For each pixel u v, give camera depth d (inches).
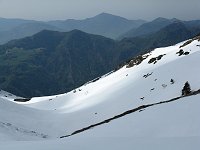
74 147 569.6
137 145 554.9
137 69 4687.5
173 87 2522.1
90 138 682.2
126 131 1045.2
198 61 2913.4
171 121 954.1
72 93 5605.3
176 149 515.8
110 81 4965.6
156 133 916.0
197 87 2148.1
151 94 2810.0
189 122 896.3
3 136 1646.2
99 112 3243.1
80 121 3181.6
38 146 593.9
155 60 4569.4
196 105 1023.0
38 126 3038.9
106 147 558.3
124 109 2871.6
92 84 5575.8
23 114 3353.8
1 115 2881.4
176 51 4485.7
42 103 5536.4
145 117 1118.4
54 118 3523.6
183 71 2773.1
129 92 3376.0
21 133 2005.4
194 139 567.2
